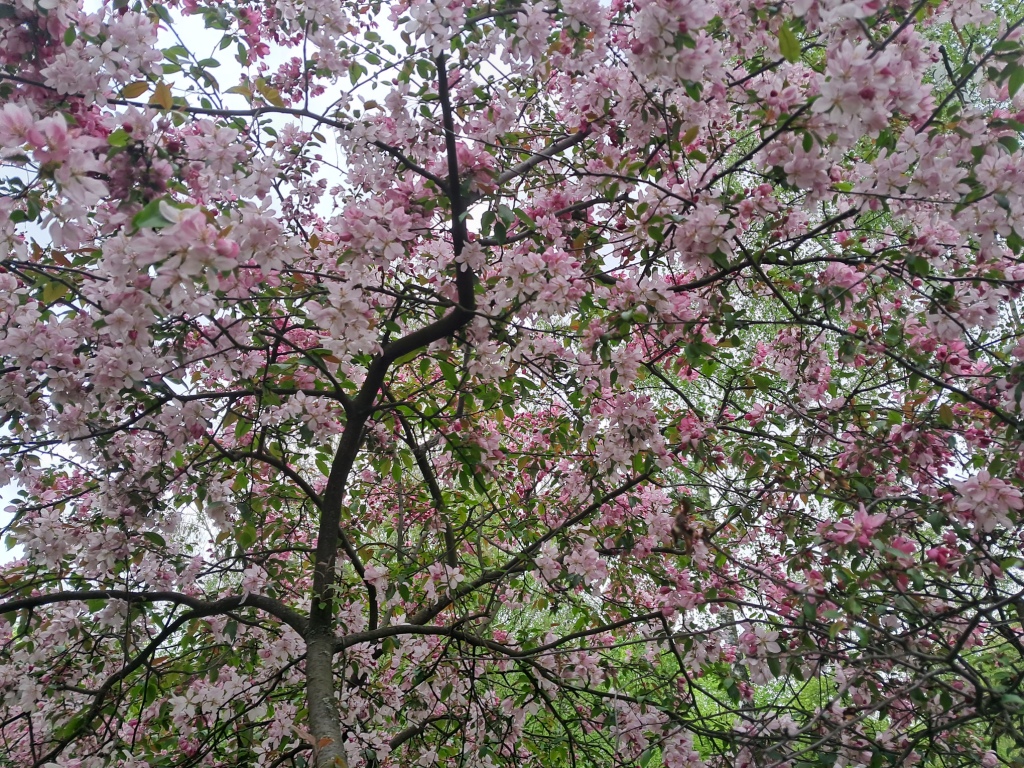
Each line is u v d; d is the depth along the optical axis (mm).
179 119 2543
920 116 2480
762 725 2652
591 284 3080
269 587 3662
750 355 4867
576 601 3846
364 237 2547
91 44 2238
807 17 2309
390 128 3123
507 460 4562
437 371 4902
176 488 3559
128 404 3195
